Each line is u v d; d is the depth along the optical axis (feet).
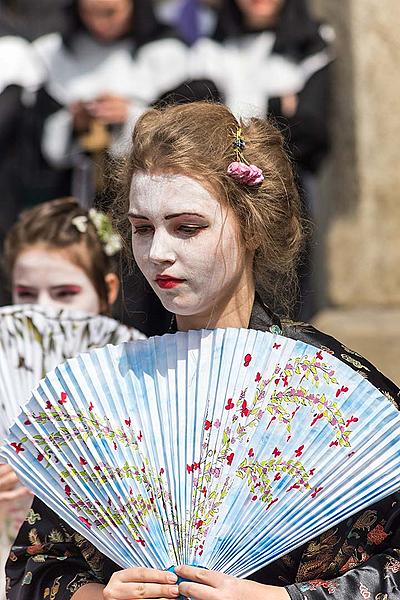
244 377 16.71
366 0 40.19
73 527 16.69
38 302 26.40
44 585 18.17
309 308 38.81
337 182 40.91
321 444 16.33
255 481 16.28
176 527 16.31
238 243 17.34
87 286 26.40
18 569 18.48
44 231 26.43
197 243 17.01
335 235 40.70
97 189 36.01
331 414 16.46
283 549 16.16
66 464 16.74
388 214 40.63
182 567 16.08
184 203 16.93
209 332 17.02
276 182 17.95
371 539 17.12
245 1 39.17
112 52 38.93
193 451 16.49
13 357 23.85
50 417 16.90
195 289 17.15
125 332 24.14
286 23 39.42
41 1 44.32
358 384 16.60
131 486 16.46
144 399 16.89
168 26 39.34
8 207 38.32
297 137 38.63
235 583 15.97
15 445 16.97
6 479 22.66
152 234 17.24
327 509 16.19
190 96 36.60
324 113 39.06
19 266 26.43
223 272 17.21
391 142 40.52
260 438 16.39
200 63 38.78
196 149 17.13
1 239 37.83
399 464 16.30
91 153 37.22
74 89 38.78
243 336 16.93
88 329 24.02
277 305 19.97
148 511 16.38
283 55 39.17
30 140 38.47
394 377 38.75
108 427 16.76
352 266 40.60
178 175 16.99
